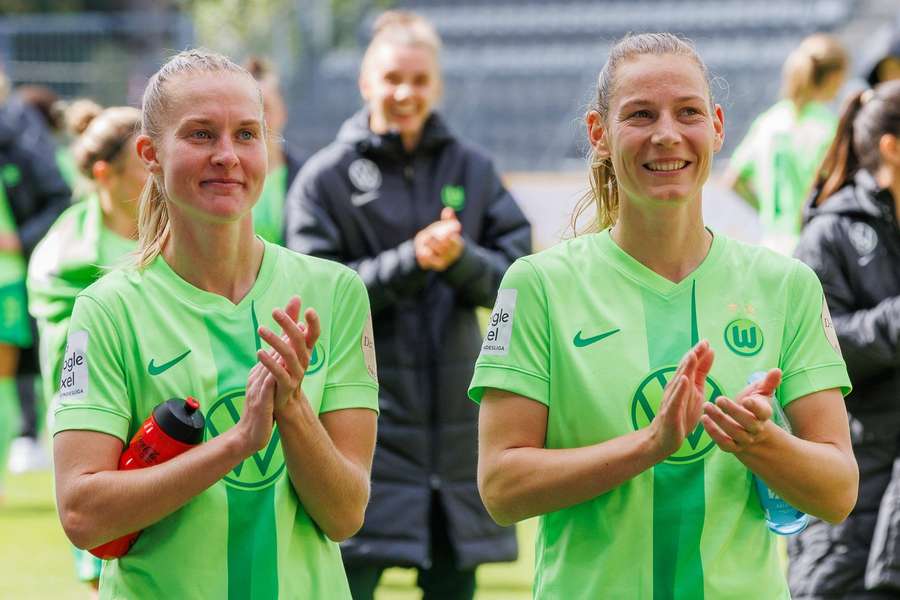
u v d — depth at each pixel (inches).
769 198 990.4
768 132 1018.1
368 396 386.0
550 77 2987.2
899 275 531.8
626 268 380.2
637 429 367.2
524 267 384.8
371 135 645.9
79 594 802.2
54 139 1318.9
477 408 635.5
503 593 802.2
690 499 363.3
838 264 533.6
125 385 369.7
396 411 622.5
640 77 366.9
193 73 368.8
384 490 616.7
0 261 995.9
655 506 363.6
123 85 2269.9
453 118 2913.4
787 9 3090.6
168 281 377.4
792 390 377.1
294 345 344.8
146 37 2337.6
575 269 382.9
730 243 387.9
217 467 347.6
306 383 374.6
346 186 645.3
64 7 3171.8
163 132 368.8
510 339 378.3
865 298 530.9
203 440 366.0
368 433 385.4
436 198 650.2
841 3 3061.0
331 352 383.9
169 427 356.2
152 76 382.3
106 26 2299.5
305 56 3152.1
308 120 2957.7
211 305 376.2
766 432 346.6
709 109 370.9
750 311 377.4
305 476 360.5
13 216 1037.8
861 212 533.6
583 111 458.6
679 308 375.9
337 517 370.3
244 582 363.3
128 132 612.7
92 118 766.5
